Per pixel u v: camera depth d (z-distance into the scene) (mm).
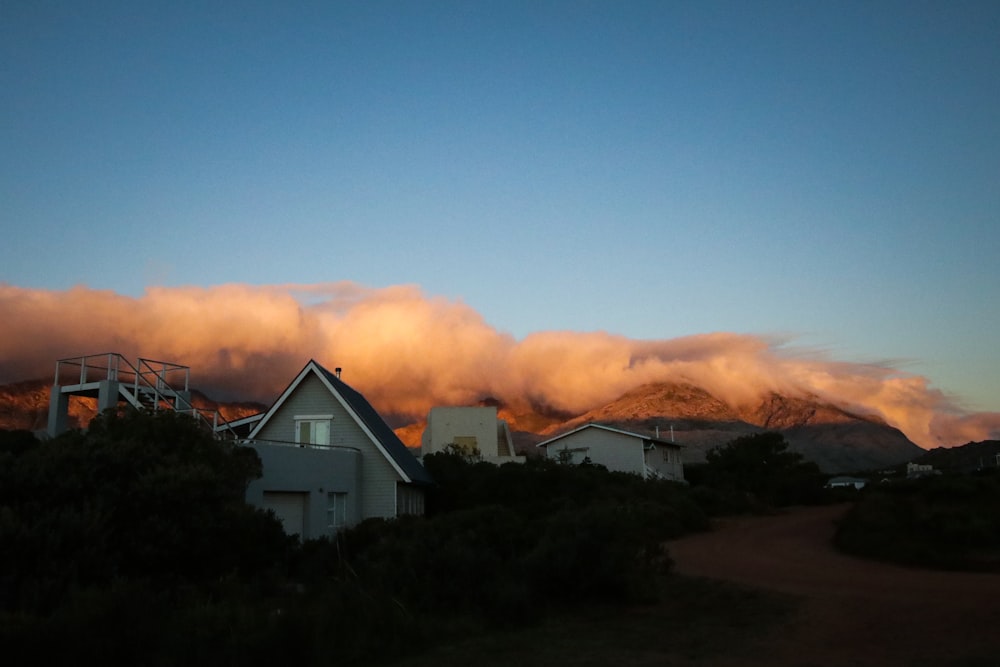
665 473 62875
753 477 56188
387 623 12352
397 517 24625
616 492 38500
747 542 29938
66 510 12336
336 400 31375
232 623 11328
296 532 25578
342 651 11320
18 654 9211
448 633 12875
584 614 14758
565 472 39656
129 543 13148
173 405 26422
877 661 10531
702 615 14562
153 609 10883
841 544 27266
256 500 23922
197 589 13383
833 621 13547
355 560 17141
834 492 55469
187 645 10359
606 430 59219
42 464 13359
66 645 9555
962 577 18781
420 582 14625
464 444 55906
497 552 17281
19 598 10742
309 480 26359
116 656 9930
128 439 16250
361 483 30125
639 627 13492
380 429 33469
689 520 35531
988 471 42438
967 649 10852
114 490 13641
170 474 14539
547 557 15836
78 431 17703
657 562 17969
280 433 31625
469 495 36875
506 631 13344
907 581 18125
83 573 11773
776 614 14367
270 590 15273
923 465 111312
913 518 26312
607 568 15461
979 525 23562
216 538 15039
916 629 12445
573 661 10906
